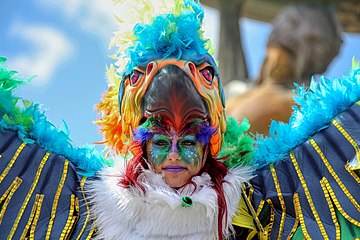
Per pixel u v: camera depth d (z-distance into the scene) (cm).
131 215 173
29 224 178
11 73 183
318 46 399
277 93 364
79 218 179
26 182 181
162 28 177
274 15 604
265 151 187
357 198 177
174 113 169
